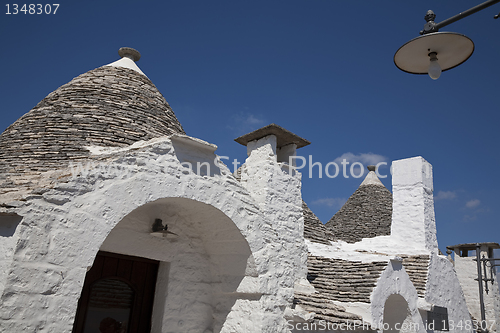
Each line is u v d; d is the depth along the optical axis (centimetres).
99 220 501
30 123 776
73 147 709
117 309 659
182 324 682
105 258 658
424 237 1133
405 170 1240
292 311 674
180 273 699
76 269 466
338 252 991
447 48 488
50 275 443
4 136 772
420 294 974
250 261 671
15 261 421
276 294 683
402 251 1151
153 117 873
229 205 662
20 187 497
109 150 692
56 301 442
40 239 445
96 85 872
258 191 814
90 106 814
